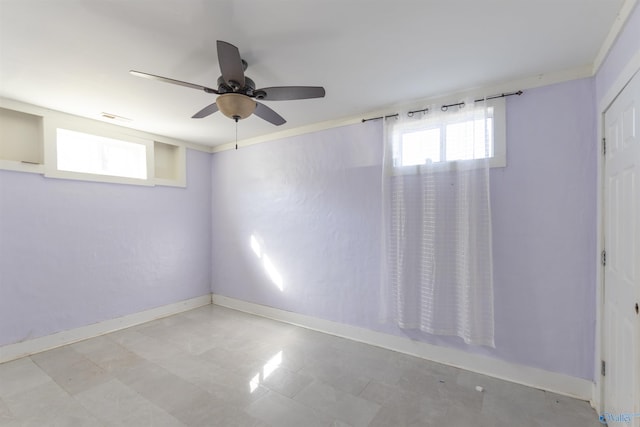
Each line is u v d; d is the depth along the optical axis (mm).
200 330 3318
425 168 2590
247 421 1851
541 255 2203
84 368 2475
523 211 2258
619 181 1640
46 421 1849
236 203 4094
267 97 1976
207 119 3168
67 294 2992
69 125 2982
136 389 2180
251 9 1483
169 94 2510
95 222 3203
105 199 3283
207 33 1686
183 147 4039
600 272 1905
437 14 1531
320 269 3318
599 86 1945
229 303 4176
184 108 2836
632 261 1458
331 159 3238
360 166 3055
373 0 1427
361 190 3049
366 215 3018
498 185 2340
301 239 3467
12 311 2662
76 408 1970
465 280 2352
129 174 3551
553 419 1860
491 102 2359
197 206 4215
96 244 3209
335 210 3217
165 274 3830
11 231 2664
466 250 2348
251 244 3932
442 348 2578
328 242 3262
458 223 2453
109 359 2633
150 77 1721
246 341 3023
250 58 1951
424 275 2588
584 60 1988
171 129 3525
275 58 1955
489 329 2295
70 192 3018
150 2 1431
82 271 3098
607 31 1665
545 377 2186
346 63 2027
